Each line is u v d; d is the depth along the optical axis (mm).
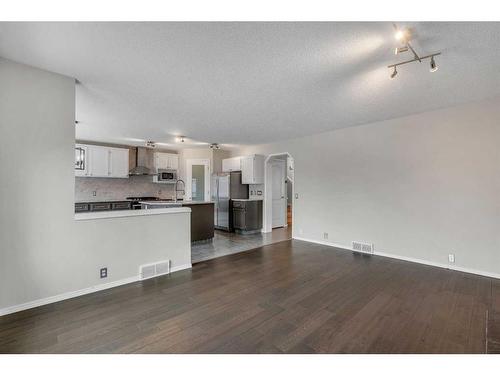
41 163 2408
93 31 1818
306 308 2479
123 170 6539
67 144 2559
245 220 6340
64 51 2092
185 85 2785
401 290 2898
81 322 2178
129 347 1855
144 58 2207
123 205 6438
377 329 2109
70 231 2607
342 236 4867
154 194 7410
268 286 3023
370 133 4445
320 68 2395
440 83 2746
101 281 2844
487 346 1873
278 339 1971
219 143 6531
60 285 2555
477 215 3361
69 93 2564
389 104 3430
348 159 4766
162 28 1786
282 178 7543
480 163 3330
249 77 2584
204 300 2643
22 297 2336
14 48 2043
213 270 3594
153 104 3404
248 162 6594
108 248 2900
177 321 2225
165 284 3062
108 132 5156
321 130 4957
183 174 7578
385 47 2025
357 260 4066
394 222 4160
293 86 2812
